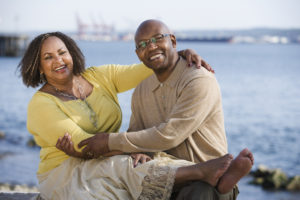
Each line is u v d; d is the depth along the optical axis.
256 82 45.53
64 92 3.23
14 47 63.75
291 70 63.56
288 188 11.56
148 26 2.89
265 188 11.59
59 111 3.04
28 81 3.25
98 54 99.56
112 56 90.19
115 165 2.80
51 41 3.15
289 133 20.61
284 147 17.77
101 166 2.84
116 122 3.36
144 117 3.19
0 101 29.09
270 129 21.50
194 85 2.81
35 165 13.05
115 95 3.42
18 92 34.19
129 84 3.45
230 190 2.61
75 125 2.99
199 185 2.57
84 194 2.75
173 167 2.64
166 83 2.99
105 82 3.42
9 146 16.05
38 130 3.03
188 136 2.85
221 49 160.25
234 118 24.52
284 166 15.22
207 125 2.91
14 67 57.47
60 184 2.95
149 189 2.66
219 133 2.95
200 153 2.88
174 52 2.98
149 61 2.93
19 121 22.16
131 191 2.72
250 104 30.05
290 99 33.09
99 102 3.27
